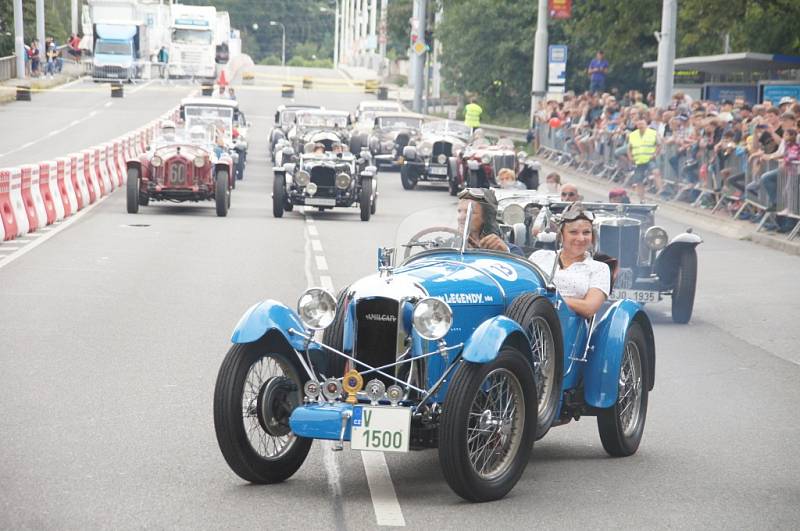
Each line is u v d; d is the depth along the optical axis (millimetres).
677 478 19906
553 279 21875
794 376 28938
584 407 21469
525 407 18625
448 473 17734
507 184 44344
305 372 19328
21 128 138750
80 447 20641
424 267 20188
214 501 17844
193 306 36125
